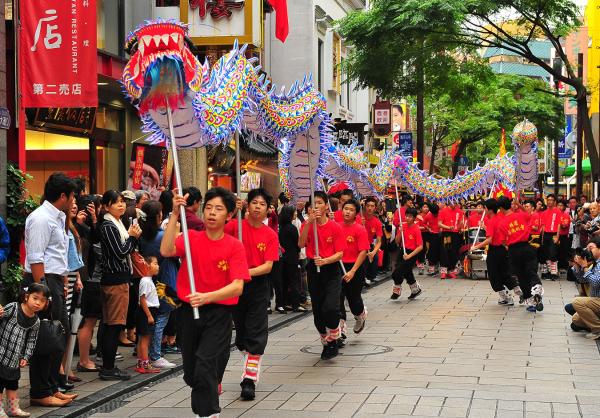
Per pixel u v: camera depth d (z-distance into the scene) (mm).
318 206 10477
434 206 22688
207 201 6969
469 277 22250
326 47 30828
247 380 8516
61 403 8023
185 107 7719
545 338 12172
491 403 8094
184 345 7051
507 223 15320
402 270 16547
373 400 8273
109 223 9109
